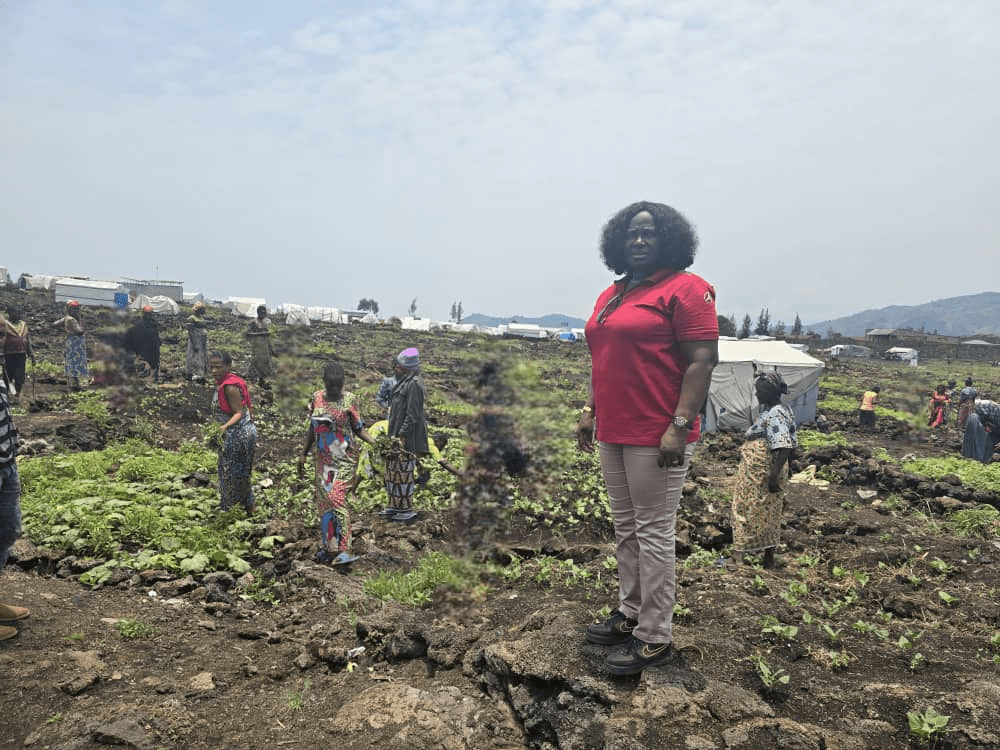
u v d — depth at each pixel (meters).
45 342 24.23
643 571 3.18
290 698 3.54
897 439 18.09
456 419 14.24
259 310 15.94
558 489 8.70
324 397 5.95
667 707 2.93
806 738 2.75
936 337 83.69
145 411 12.56
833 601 4.82
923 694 3.13
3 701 3.21
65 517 6.16
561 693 3.10
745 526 5.79
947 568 5.59
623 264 3.34
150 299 44.44
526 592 4.88
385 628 4.23
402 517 7.40
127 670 3.73
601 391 3.20
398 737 3.10
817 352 73.75
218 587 5.17
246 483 7.04
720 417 16.66
